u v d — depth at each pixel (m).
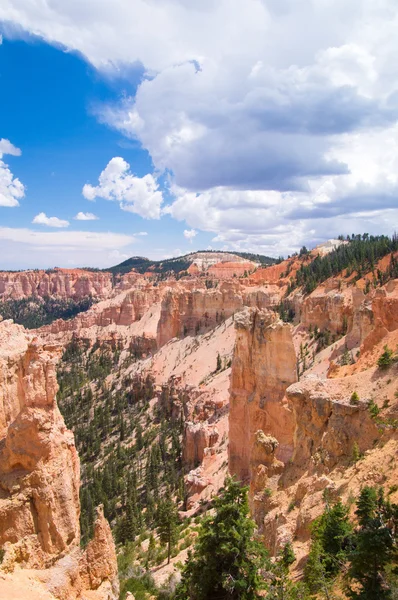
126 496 87.00
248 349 62.56
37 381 25.08
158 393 138.50
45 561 23.62
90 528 76.00
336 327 111.94
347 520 25.77
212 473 72.69
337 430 35.53
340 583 22.39
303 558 26.67
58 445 25.19
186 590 28.02
